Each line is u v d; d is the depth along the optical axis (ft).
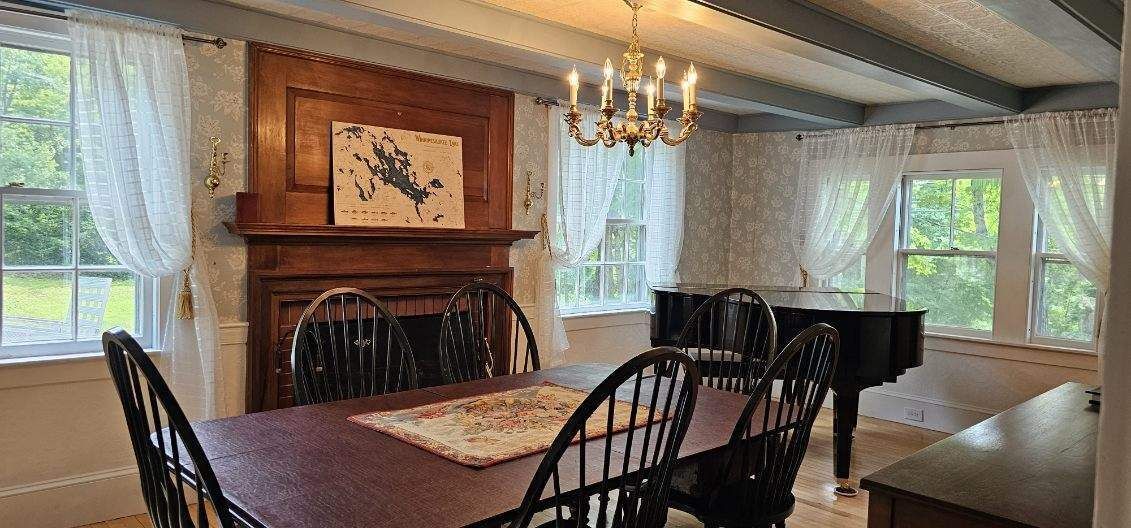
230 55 11.80
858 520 11.56
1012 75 14.56
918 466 5.72
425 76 14.07
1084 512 4.79
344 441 6.46
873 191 18.24
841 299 15.15
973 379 17.04
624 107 17.78
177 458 4.89
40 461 10.41
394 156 13.62
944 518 5.02
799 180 19.62
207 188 11.66
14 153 10.37
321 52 12.50
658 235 19.07
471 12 10.80
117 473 11.05
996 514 4.75
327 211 12.95
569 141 16.70
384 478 5.55
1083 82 15.10
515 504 5.09
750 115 20.68
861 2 10.32
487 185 15.29
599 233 17.33
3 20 9.92
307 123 12.62
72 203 10.82
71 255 10.85
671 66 13.84
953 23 11.19
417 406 7.73
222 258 11.91
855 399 15.43
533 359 10.76
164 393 4.56
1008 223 16.48
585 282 18.13
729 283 21.39
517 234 15.23
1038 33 9.86
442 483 5.46
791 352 6.64
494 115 15.34
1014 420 7.20
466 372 10.34
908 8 10.52
